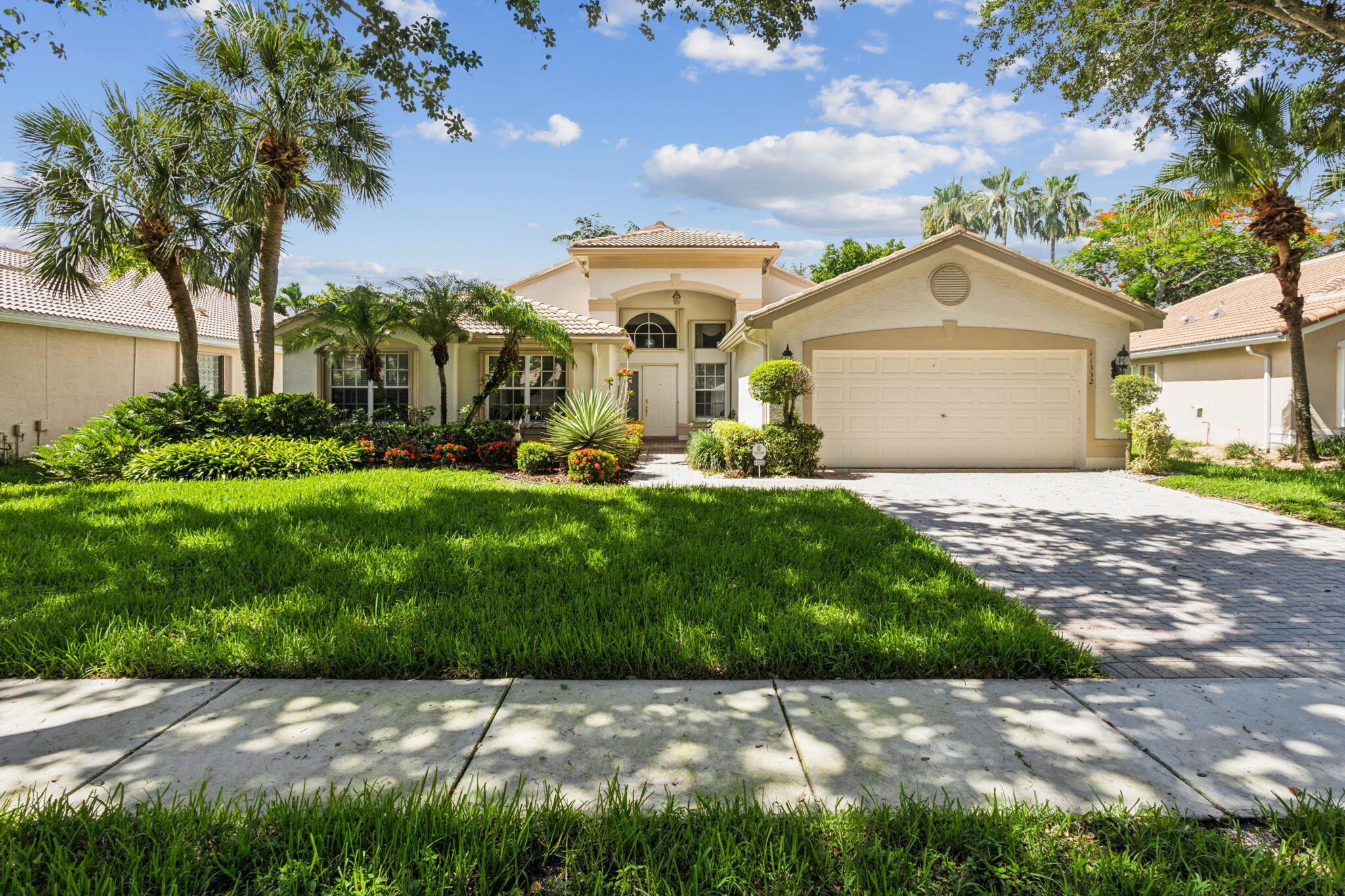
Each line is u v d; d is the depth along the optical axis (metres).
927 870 2.10
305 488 9.52
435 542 6.21
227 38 12.73
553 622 4.28
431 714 3.23
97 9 8.19
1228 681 3.67
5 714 3.21
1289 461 14.26
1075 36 12.38
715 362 20.91
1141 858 2.21
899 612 4.49
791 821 2.34
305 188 13.62
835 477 12.29
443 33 8.17
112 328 15.98
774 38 8.91
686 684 3.61
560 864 2.23
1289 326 13.60
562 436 12.31
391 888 2.02
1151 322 12.89
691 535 6.73
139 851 2.19
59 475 11.20
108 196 12.20
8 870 2.08
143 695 3.43
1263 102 12.44
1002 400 13.57
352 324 14.12
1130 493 10.41
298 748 2.91
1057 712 3.29
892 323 13.27
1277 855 2.19
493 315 14.48
